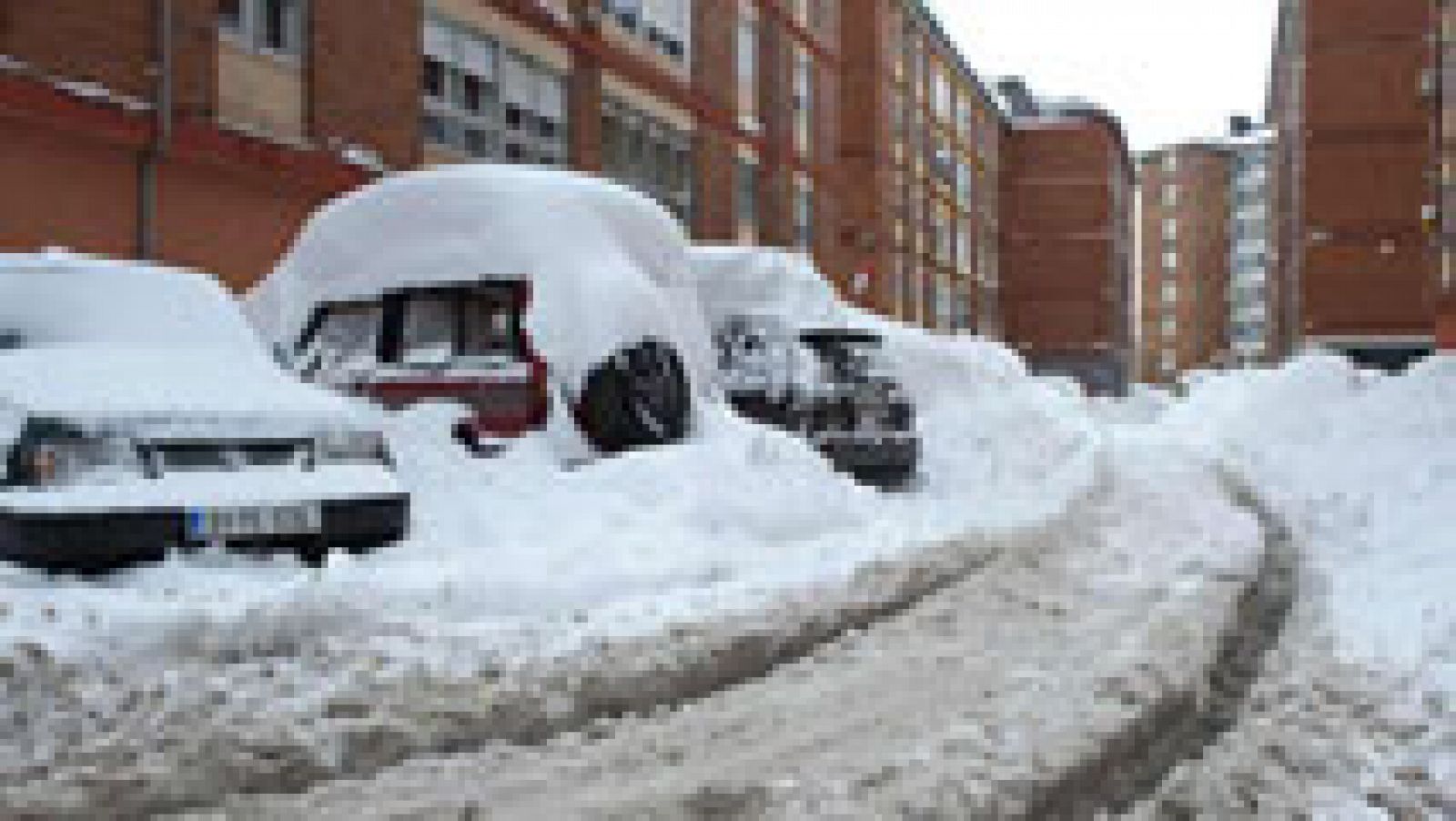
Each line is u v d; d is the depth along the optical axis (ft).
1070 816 10.98
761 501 26.96
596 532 23.29
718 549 23.27
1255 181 288.71
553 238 30.04
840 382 38.42
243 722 13.08
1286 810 11.23
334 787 11.53
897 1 144.97
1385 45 126.62
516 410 27.78
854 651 16.74
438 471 24.73
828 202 113.39
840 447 37.91
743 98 95.91
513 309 29.12
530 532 22.88
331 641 16.08
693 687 14.89
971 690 14.58
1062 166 208.54
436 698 14.11
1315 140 128.98
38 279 22.61
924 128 158.40
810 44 108.58
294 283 33.12
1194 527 28.58
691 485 26.27
